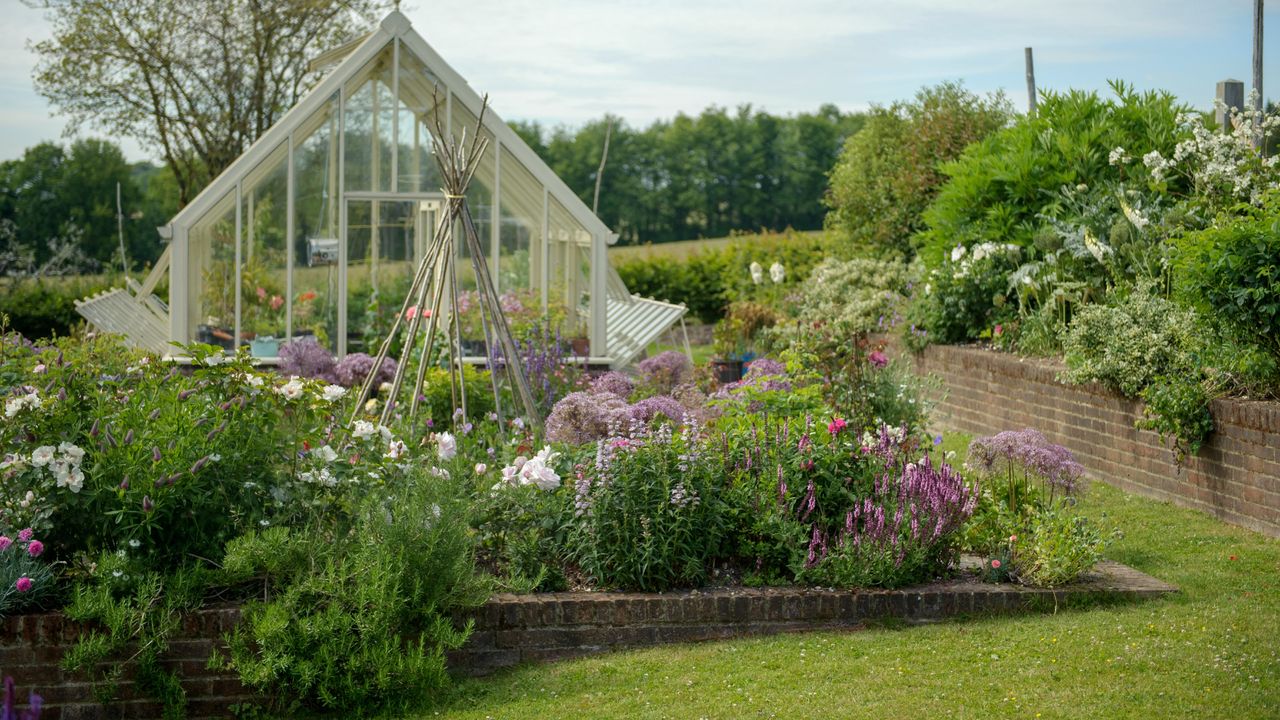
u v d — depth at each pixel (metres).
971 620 6.39
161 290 23.28
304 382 6.67
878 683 5.38
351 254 13.69
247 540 5.66
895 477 7.01
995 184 14.35
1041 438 7.54
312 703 5.47
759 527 6.58
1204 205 11.36
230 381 6.32
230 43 26.28
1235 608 6.41
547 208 13.80
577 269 14.02
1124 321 9.94
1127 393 9.66
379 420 9.04
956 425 13.08
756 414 7.92
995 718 4.94
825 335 10.04
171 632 5.46
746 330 15.72
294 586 5.65
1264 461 8.15
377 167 13.62
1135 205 11.83
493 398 10.88
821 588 6.42
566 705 5.26
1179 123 11.65
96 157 42.12
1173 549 7.86
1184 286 8.69
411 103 13.63
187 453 5.84
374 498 6.10
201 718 5.45
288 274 13.48
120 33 25.56
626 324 15.47
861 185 21.23
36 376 6.55
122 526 5.71
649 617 6.13
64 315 21.58
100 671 5.38
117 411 6.09
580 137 55.31
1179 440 8.95
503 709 5.25
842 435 7.37
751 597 6.23
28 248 30.55
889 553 6.47
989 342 13.46
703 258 27.06
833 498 6.98
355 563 5.69
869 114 21.64
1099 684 5.27
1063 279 12.24
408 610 5.64
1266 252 8.13
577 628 6.07
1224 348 8.79
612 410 8.67
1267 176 10.91
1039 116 14.52
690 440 6.73
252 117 26.84
